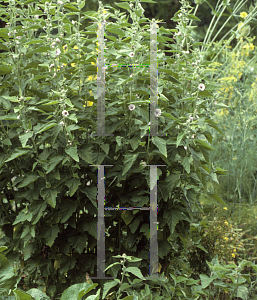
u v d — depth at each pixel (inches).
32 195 79.6
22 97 74.3
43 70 86.7
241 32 162.4
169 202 82.9
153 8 382.0
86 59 76.8
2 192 92.0
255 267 77.7
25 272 91.7
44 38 86.3
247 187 144.4
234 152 150.2
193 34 141.8
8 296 59.3
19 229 84.6
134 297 68.9
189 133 75.6
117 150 77.7
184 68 83.7
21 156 82.2
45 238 79.3
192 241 102.4
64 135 79.3
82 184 82.2
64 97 72.6
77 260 85.7
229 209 133.0
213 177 89.4
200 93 78.3
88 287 61.4
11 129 83.7
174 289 79.3
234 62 158.1
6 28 83.4
